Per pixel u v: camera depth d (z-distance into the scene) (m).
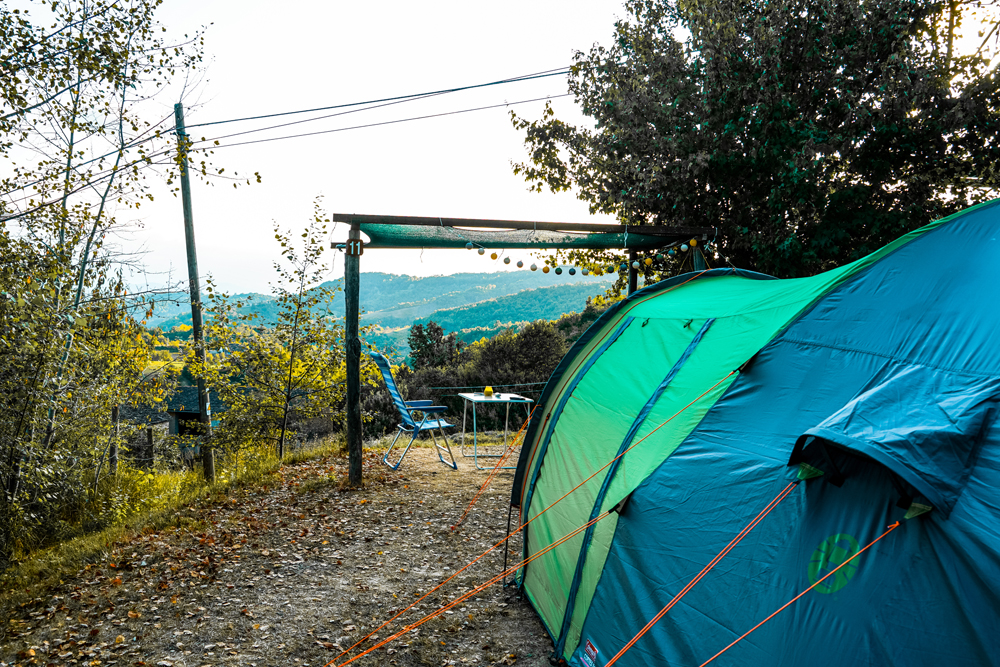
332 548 5.02
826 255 7.81
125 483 8.41
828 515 2.07
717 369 3.13
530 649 3.44
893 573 1.79
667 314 4.11
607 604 2.83
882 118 7.32
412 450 9.27
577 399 4.11
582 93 9.92
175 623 3.79
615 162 9.32
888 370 2.41
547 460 4.14
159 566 4.68
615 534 2.91
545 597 3.66
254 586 4.31
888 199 7.84
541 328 18.27
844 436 1.99
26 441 6.11
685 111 8.53
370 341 10.41
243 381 10.28
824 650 1.82
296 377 10.26
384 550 4.96
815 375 2.63
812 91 7.93
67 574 4.63
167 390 9.66
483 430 14.07
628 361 3.95
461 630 3.68
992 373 2.10
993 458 1.83
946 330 2.39
